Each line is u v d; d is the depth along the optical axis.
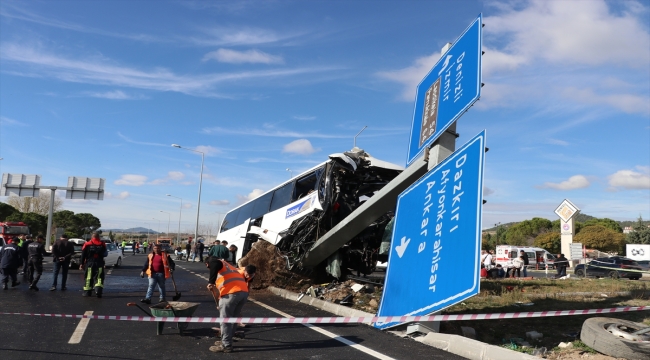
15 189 36.38
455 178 8.59
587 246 56.81
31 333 7.77
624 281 20.25
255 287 14.76
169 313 7.52
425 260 8.66
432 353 7.06
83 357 6.42
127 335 7.79
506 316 6.92
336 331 8.48
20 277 18.20
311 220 14.13
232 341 7.17
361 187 14.73
